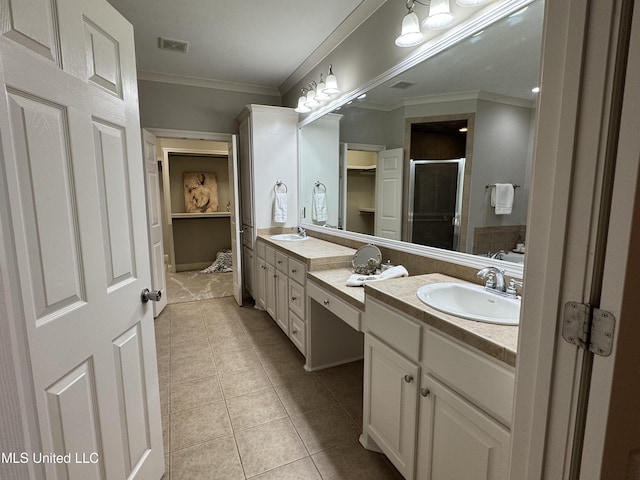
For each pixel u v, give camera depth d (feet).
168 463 5.11
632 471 2.14
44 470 2.70
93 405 3.34
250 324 10.73
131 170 4.09
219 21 8.10
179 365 8.13
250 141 11.62
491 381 3.08
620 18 1.74
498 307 4.39
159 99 11.82
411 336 4.09
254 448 5.42
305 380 7.47
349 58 8.26
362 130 7.95
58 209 2.90
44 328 2.72
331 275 7.09
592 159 1.91
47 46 2.77
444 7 4.74
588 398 2.04
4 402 2.21
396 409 4.48
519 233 4.60
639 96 1.71
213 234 19.30
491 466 3.12
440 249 5.94
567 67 1.97
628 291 1.85
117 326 3.74
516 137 4.57
